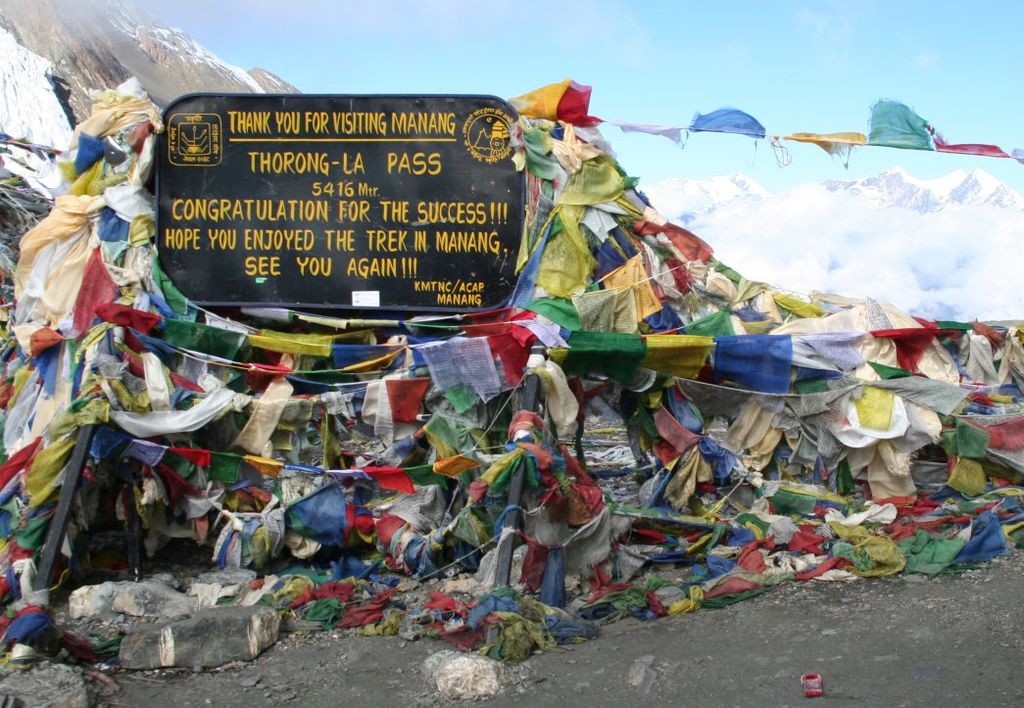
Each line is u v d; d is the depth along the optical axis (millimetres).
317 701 5695
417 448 8305
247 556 7805
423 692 5715
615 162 8445
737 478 8781
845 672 5516
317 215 8195
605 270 8398
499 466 6996
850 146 7832
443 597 7074
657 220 8625
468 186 8094
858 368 8688
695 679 5609
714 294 8844
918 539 7426
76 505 7574
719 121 8070
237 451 8156
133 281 8195
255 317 8414
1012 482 8922
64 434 7297
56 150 14539
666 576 7535
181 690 5914
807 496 8477
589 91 8320
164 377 7824
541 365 7742
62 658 6191
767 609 6660
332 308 8195
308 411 8086
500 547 6773
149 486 7719
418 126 8102
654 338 8180
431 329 8234
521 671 5863
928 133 7840
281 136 8203
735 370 8547
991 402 9273
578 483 7355
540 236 8148
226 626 6301
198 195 8289
